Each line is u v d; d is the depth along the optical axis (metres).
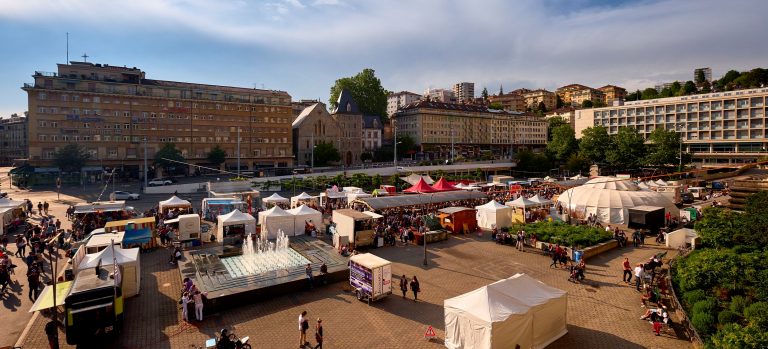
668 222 42.19
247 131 103.56
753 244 27.83
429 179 65.94
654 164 102.31
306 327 17.98
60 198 59.47
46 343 18.14
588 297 23.47
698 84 186.00
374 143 135.88
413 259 30.86
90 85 86.06
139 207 53.97
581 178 74.19
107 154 87.75
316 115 117.94
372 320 20.56
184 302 20.44
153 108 92.06
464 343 16.91
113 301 18.06
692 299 21.39
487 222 42.00
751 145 114.88
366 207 44.22
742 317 18.75
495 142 164.75
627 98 195.75
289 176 77.56
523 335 16.91
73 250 29.22
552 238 33.12
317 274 25.30
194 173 96.00
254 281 24.17
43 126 82.19
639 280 24.56
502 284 18.19
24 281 24.98
